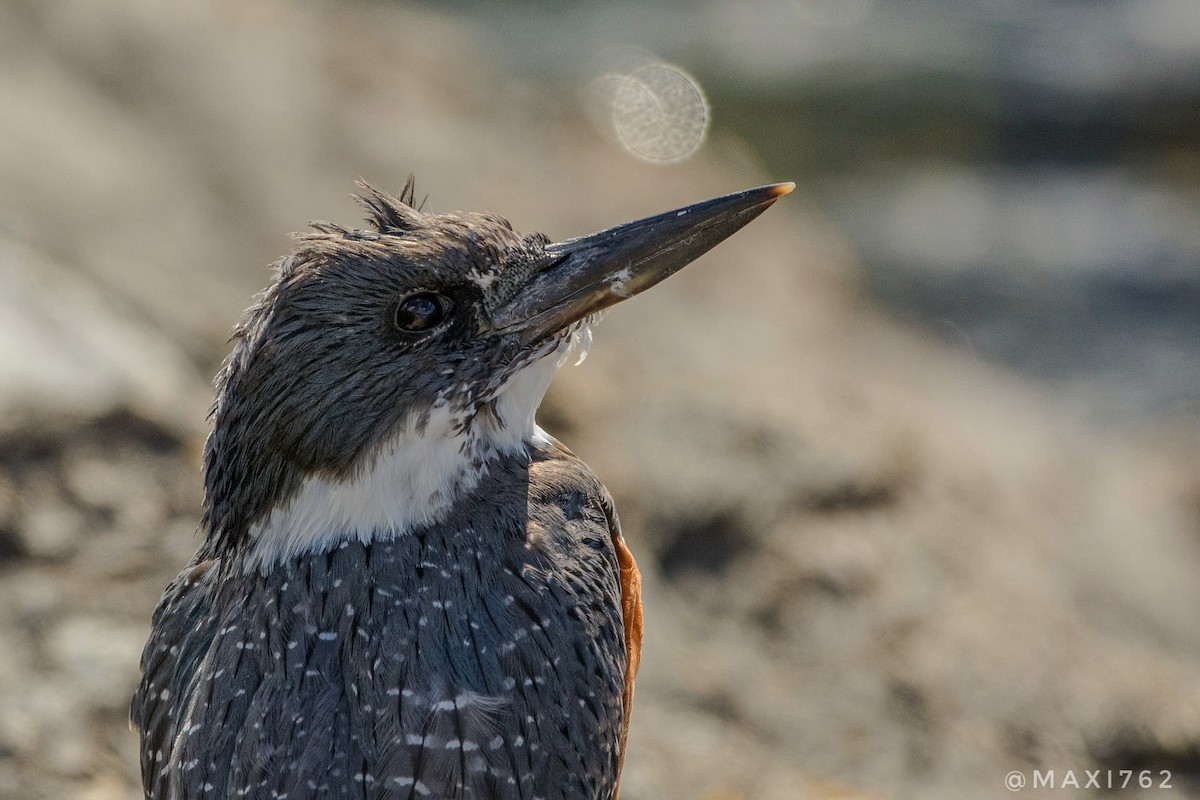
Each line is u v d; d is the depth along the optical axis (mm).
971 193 31078
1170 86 34875
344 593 5363
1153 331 25719
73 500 10164
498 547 5551
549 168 24016
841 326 22953
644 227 6316
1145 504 17641
